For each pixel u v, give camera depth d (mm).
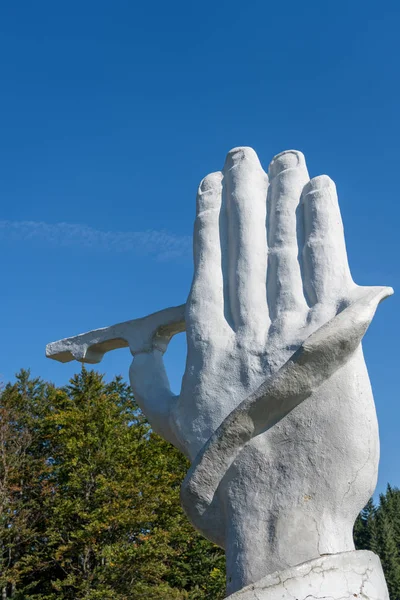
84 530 24656
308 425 5156
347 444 5055
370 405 5211
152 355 6672
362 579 4703
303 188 6035
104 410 27781
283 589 4570
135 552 23234
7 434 29609
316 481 5047
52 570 28016
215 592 25266
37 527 28266
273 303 5746
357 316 5047
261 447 5254
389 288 5383
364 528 31625
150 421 6281
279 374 5117
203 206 6328
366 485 5094
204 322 5930
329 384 5184
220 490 5383
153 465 25547
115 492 24922
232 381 5637
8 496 28062
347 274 5605
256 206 6086
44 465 29078
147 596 24016
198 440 5664
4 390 33312
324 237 5680
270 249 5930
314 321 5422
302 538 4930
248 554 5039
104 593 23078
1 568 26359
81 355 7137
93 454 26500
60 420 27500
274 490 5133
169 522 24703
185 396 5879
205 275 6078
